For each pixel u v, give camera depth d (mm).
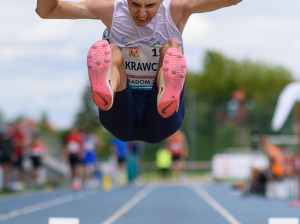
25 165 24234
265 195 18266
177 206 14812
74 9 5688
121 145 25594
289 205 14727
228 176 30797
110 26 5746
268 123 36312
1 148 20484
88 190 22875
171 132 6055
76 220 6891
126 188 24656
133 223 10438
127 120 5863
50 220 6867
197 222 10625
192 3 5609
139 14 5523
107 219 11227
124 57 5777
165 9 5609
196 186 26219
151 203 15945
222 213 12617
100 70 5066
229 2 5547
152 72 5844
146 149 37312
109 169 26062
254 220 10953
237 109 36969
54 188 24562
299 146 16375
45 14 5680
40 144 23297
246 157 30594
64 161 30469
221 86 73438
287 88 15609
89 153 24469
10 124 21719
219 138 36656
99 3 5711
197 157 36594
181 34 5734
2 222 10516
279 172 17969
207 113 37000
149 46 5715
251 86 73812
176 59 5145
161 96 5223
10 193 20109
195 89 73375
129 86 5863
